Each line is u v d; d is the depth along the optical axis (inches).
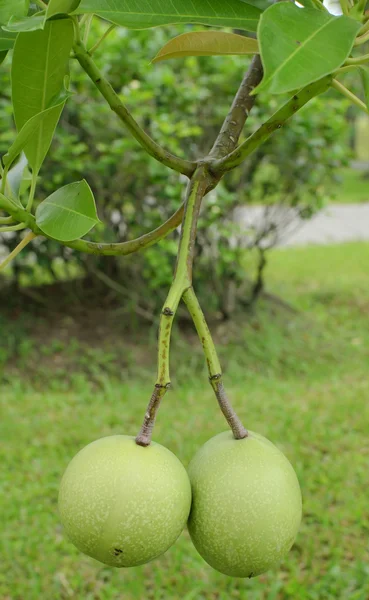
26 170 56.2
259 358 236.7
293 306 291.4
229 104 228.5
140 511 38.9
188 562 130.6
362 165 952.3
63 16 41.8
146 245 47.4
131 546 39.1
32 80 45.2
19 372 222.2
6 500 147.1
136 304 239.9
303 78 29.4
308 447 169.9
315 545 135.6
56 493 151.3
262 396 201.8
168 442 171.5
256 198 261.1
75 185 47.3
